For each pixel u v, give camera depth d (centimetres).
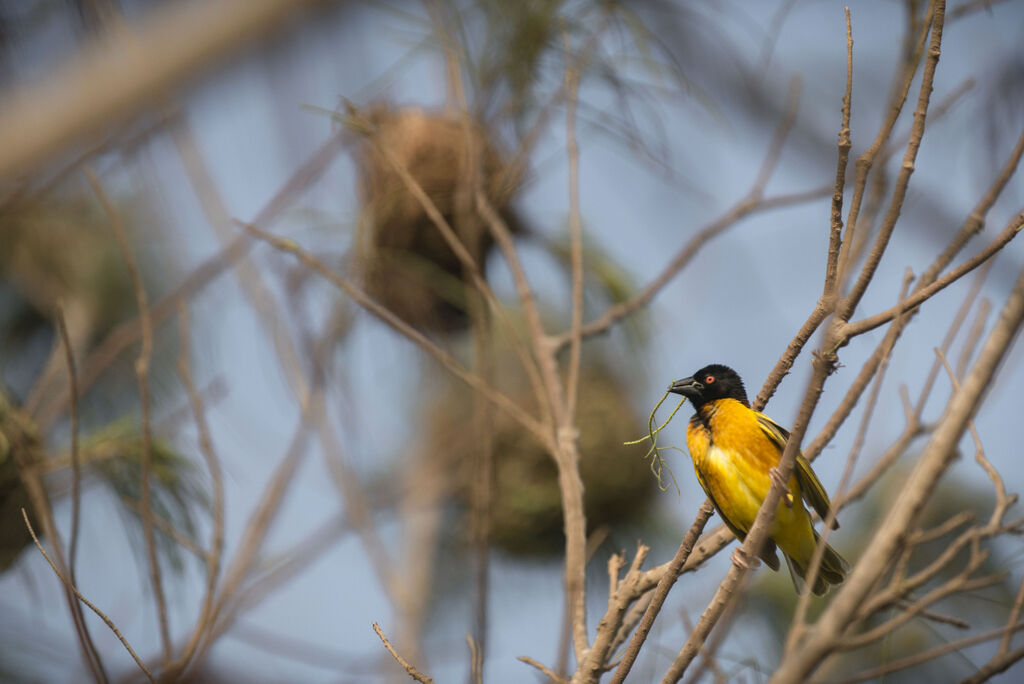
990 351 380
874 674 438
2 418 769
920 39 469
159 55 296
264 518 798
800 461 653
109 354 932
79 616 550
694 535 508
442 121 1054
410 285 1021
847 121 464
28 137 289
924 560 919
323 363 848
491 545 1277
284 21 315
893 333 475
